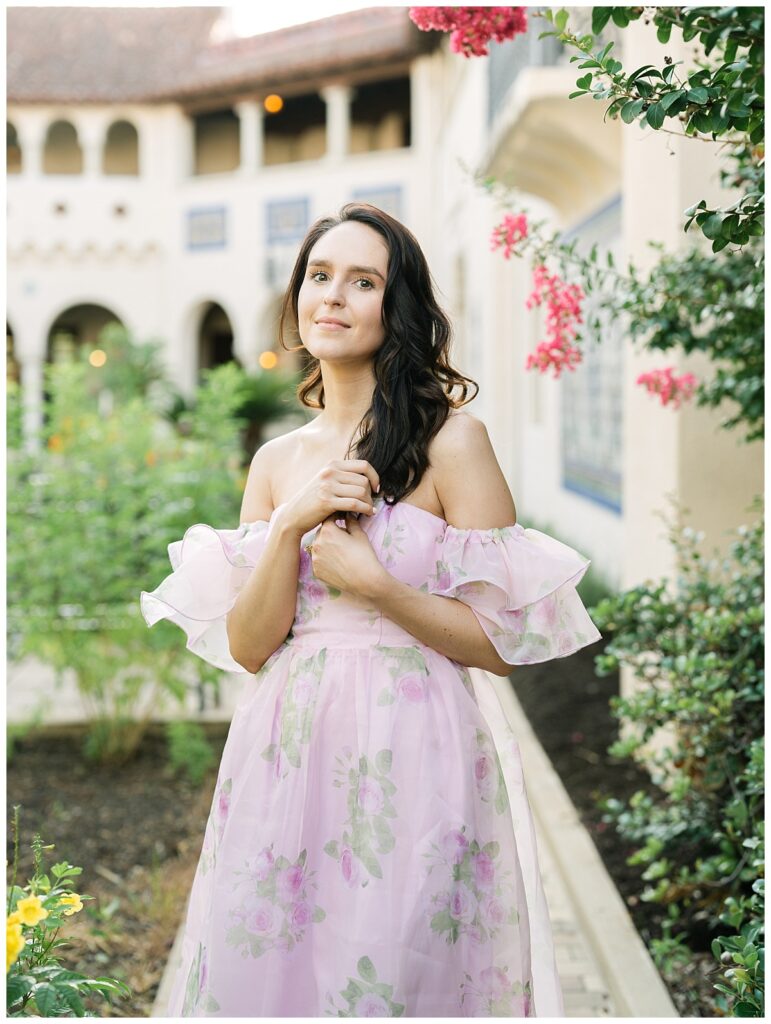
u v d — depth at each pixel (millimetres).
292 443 2141
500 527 1953
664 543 4691
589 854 4121
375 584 1834
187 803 4941
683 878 3330
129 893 3910
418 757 1860
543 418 11945
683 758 3527
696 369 4422
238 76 22906
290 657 1983
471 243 15414
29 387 24516
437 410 1983
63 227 24516
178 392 19516
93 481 5457
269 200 23344
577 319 3385
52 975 1896
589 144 6914
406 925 1784
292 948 1866
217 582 2107
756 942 2299
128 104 24375
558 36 2344
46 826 4609
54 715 6090
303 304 2006
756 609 3338
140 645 5395
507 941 1933
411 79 23172
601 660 3680
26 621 5289
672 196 4309
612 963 3270
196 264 24328
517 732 5828
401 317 1968
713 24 2273
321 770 1901
